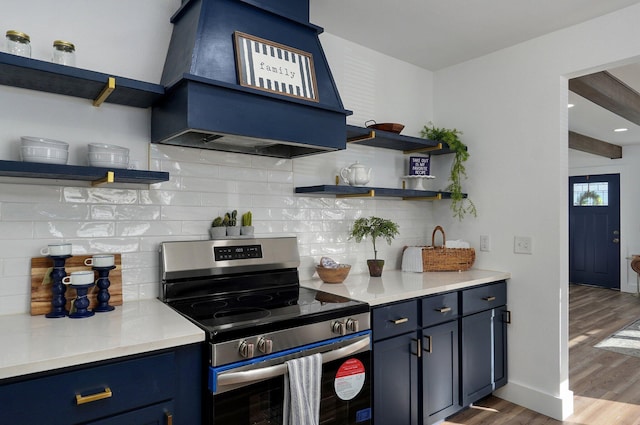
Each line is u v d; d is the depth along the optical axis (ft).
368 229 8.77
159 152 6.48
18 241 5.36
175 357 4.59
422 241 10.67
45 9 5.53
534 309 8.76
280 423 5.19
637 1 7.31
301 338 5.41
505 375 9.12
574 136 18.74
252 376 4.85
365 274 9.15
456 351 8.03
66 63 5.11
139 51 6.29
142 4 6.34
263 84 5.98
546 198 8.61
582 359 11.79
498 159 9.47
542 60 8.73
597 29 7.93
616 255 22.93
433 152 10.27
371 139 8.57
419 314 7.32
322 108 6.61
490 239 9.59
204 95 5.41
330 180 8.74
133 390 4.26
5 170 4.50
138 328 4.79
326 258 8.18
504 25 8.27
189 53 5.57
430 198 9.82
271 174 7.77
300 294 6.91
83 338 4.39
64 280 5.35
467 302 8.23
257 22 6.25
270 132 6.02
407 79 10.29
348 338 5.95
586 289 23.00
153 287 6.41
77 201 5.79
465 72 10.19
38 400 3.75
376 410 6.57
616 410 8.70
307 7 6.95
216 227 6.84
